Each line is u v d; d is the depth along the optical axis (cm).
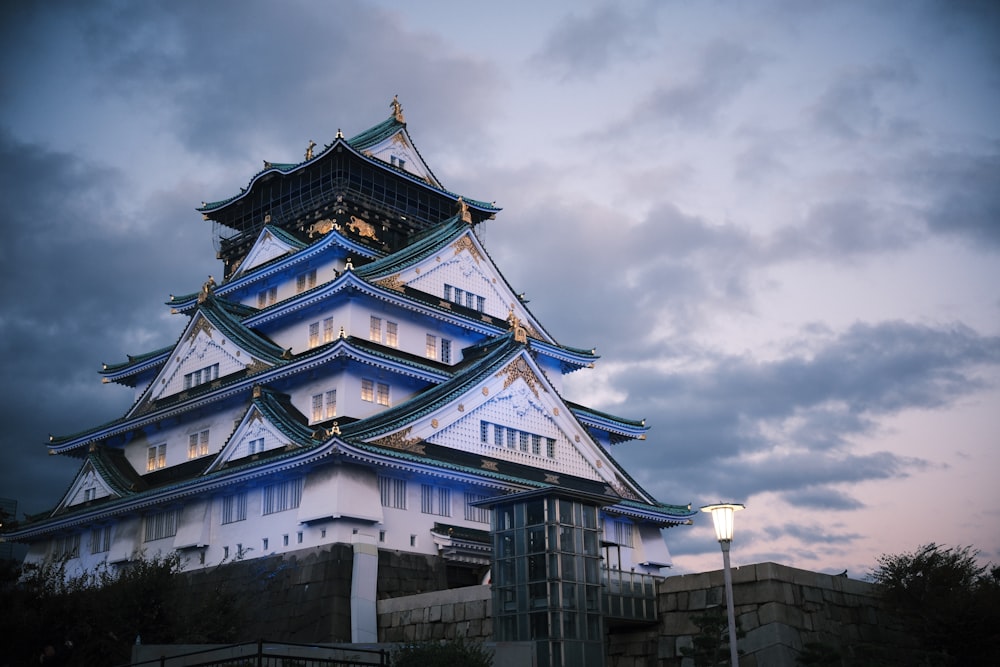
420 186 7462
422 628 4338
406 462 4869
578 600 3703
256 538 5097
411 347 6128
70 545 6456
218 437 6091
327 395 5578
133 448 6738
